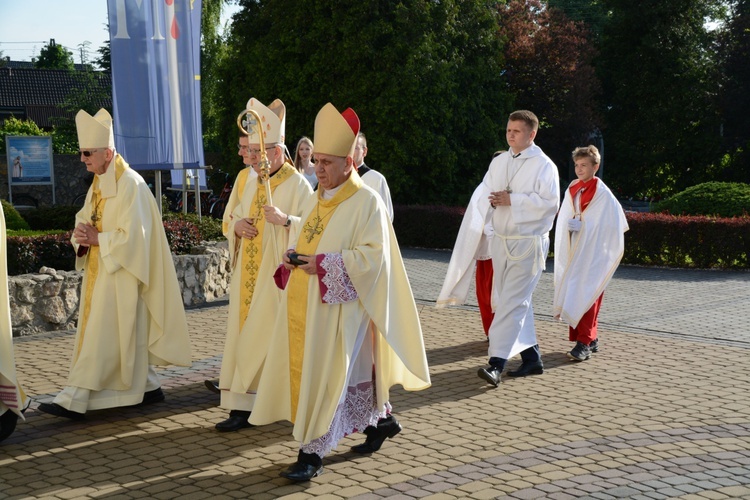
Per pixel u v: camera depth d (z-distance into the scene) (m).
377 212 4.58
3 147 30.39
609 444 5.06
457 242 7.82
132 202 5.63
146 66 11.31
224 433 5.30
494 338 6.65
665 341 8.15
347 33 20.62
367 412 4.70
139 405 5.90
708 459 4.79
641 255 15.16
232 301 5.59
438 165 21.48
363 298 4.49
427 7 20.95
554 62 26.44
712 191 16.41
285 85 21.67
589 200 7.61
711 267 14.68
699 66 29.70
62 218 15.79
